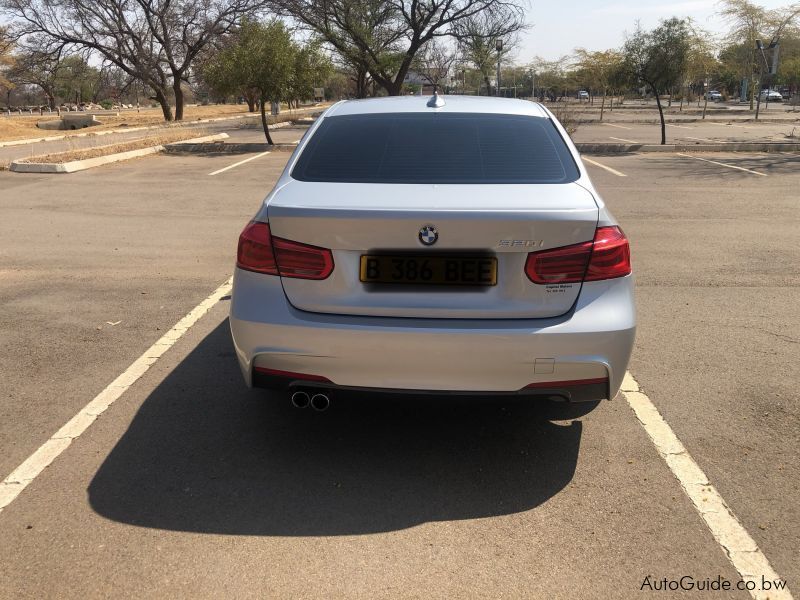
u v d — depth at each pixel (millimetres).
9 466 3109
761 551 2551
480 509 2811
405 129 3520
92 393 3873
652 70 19750
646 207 9969
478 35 29984
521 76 79688
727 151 18688
